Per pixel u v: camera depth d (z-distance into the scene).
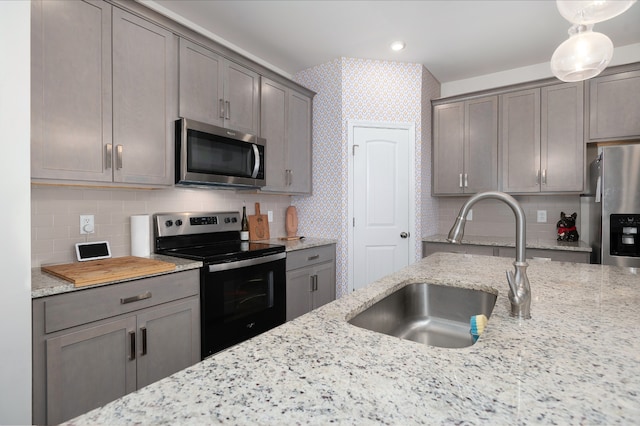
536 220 3.36
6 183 1.24
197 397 0.54
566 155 2.95
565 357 0.69
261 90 2.80
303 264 2.87
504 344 0.75
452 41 2.87
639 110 2.66
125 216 2.19
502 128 3.23
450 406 0.52
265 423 0.47
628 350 0.73
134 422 0.47
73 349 1.45
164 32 2.09
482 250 3.13
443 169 3.55
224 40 2.85
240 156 2.55
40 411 1.36
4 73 1.23
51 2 1.60
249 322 2.32
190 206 2.60
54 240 1.86
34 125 1.55
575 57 1.24
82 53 1.71
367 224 3.30
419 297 1.47
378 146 3.30
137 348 1.67
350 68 3.22
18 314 1.26
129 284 1.64
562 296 1.15
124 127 1.89
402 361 0.67
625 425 0.47
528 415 0.49
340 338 0.79
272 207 3.37
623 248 2.45
